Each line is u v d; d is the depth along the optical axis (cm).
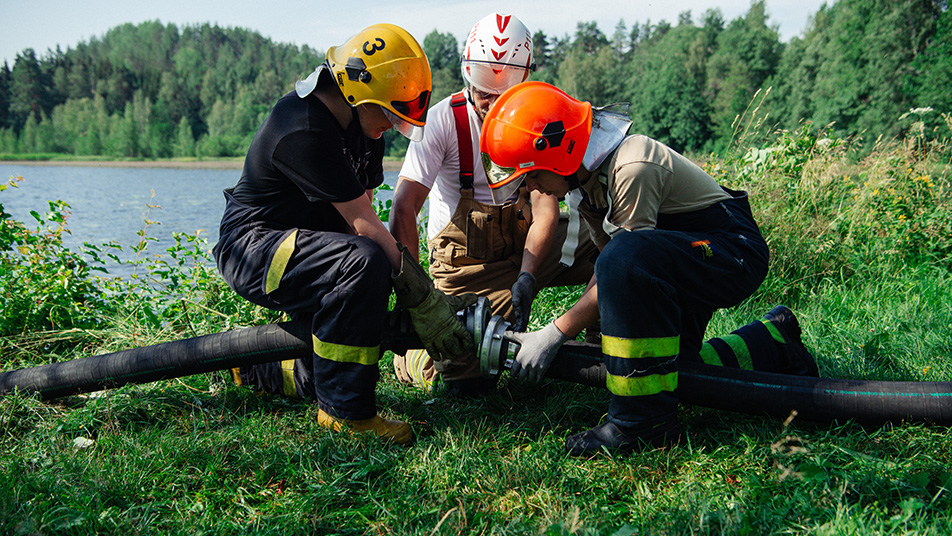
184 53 19950
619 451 244
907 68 4294
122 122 11838
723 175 625
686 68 8156
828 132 667
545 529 196
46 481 225
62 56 17750
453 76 12238
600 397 298
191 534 205
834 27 4722
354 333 252
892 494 211
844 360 338
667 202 256
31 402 297
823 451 238
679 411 283
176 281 462
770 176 587
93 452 252
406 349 278
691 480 222
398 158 6362
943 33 4150
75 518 207
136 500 224
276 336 280
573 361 268
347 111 261
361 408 259
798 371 309
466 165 308
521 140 245
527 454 245
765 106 5562
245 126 13475
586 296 255
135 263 474
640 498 216
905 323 390
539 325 416
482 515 213
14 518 202
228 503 224
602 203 260
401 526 207
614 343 240
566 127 245
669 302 238
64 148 12825
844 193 590
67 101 15388
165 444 251
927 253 527
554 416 284
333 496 222
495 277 329
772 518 196
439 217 331
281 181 262
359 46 250
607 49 11644
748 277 260
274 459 243
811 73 5175
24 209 1970
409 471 238
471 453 245
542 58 13488
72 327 430
